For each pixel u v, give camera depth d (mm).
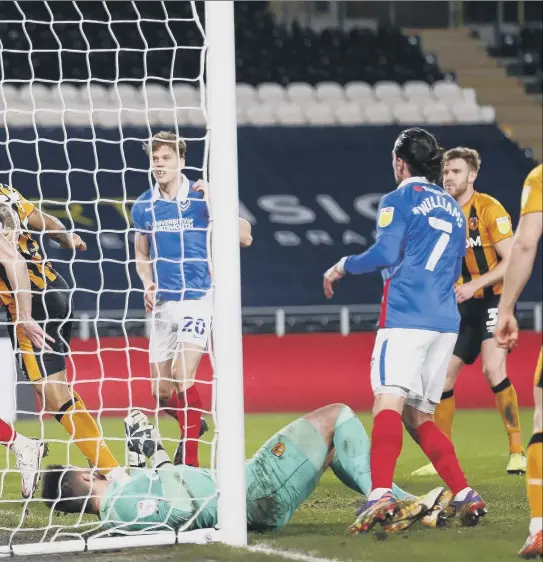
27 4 69750
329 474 21672
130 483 15859
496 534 15539
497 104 72125
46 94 65312
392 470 15773
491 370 22672
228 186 15656
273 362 46375
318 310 56344
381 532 15680
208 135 16375
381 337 16406
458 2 77875
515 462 22297
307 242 60969
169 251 20766
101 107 64688
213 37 15797
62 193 61031
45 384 18469
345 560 13914
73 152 63219
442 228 16562
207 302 20750
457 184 22656
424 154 16828
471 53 76000
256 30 75188
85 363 43531
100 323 53344
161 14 71812
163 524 15422
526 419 32719
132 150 64062
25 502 17062
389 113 69250
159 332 21062
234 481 15188
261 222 62000
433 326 16281
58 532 15734
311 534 15836
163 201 20828
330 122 69312
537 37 75750
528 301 57438
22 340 18547
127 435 19203
